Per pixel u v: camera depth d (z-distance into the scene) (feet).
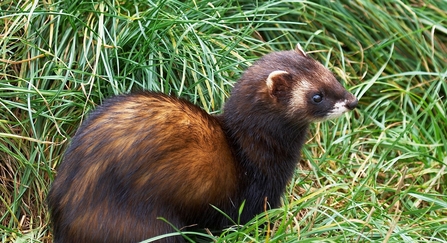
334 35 27.04
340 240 19.35
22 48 22.88
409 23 28.02
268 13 26.27
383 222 20.42
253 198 20.20
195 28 24.40
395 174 23.80
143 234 18.29
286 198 22.03
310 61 20.43
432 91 27.43
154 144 18.42
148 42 22.58
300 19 26.89
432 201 21.33
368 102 27.07
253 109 19.81
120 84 22.59
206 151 19.12
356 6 27.40
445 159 24.18
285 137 20.22
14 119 22.16
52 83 22.66
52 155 22.09
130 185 18.13
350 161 24.25
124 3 23.94
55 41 22.74
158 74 22.88
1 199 21.31
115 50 22.52
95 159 18.24
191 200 18.99
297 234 18.99
